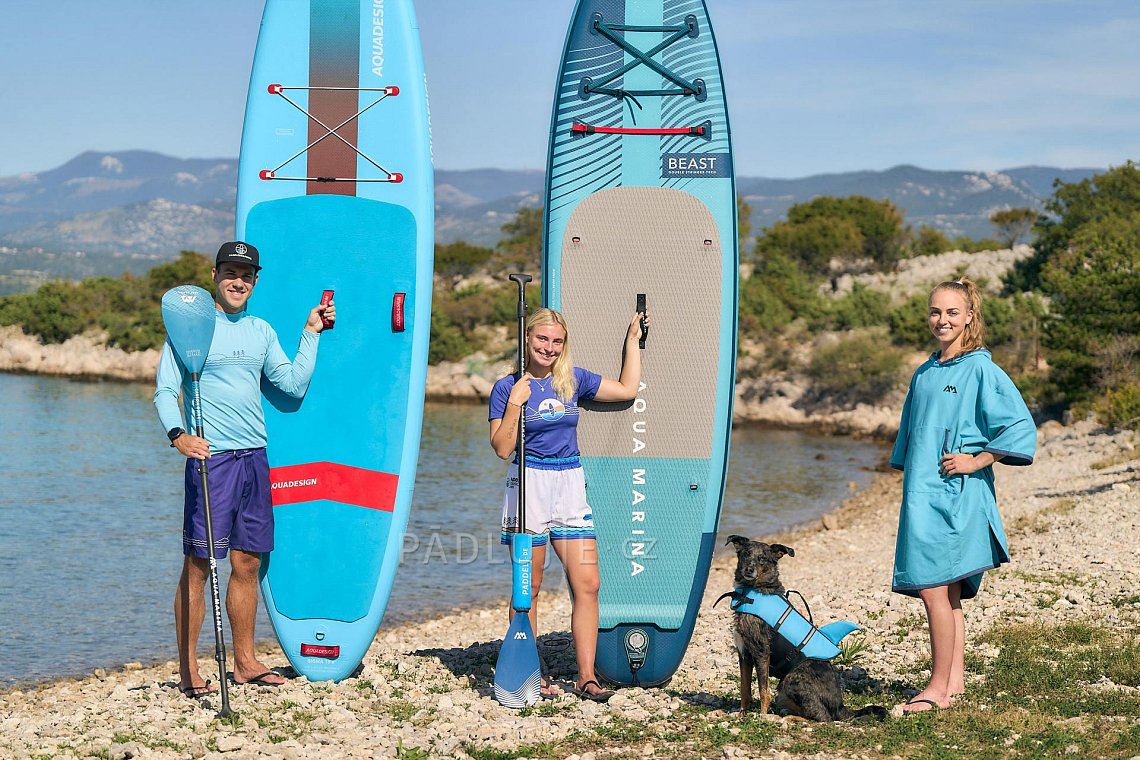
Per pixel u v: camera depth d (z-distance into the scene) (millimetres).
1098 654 6906
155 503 25516
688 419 7031
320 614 7211
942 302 5672
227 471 6480
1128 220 59125
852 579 13211
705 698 6395
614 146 7141
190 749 5297
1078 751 4863
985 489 5621
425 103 7449
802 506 28188
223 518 6457
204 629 14195
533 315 6277
